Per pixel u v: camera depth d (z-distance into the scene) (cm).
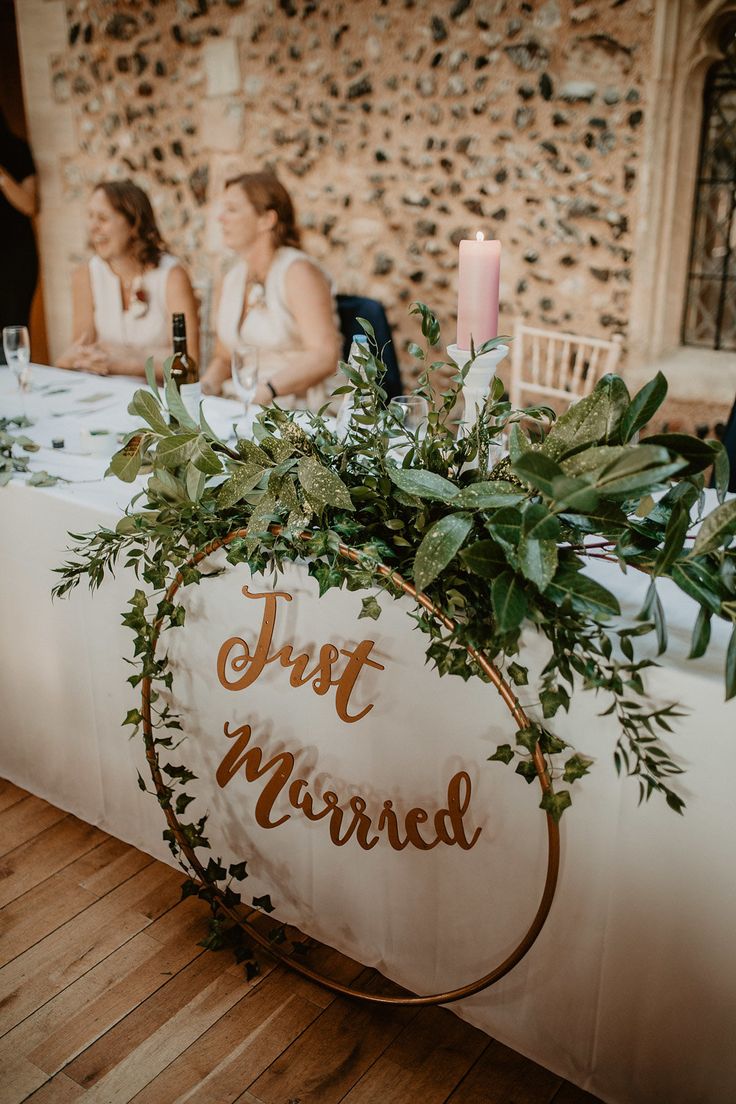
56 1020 173
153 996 178
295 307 347
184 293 378
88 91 475
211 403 264
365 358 144
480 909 161
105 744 204
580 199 369
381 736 160
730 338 383
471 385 160
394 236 416
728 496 191
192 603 173
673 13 328
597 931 148
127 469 156
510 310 400
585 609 124
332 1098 160
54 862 209
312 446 148
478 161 385
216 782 189
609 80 348
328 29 398
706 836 132
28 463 209
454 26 371
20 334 249
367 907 177
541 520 120
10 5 483
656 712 126
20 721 220
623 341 379
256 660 167
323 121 415
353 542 147
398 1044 169
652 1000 146
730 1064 142
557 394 348
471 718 149
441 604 138
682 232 365
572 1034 157
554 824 139
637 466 113
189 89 445
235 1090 161
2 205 507
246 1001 177
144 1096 160
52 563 193
